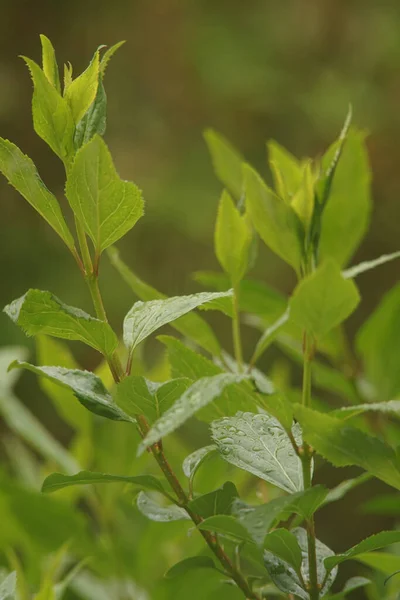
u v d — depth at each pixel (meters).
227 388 1.13
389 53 5.64
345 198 1.33
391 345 1.41
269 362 4.56
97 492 1.36
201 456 1.12
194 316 1.19
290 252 1.13
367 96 5.48
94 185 1.05
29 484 1.45
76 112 1.09
